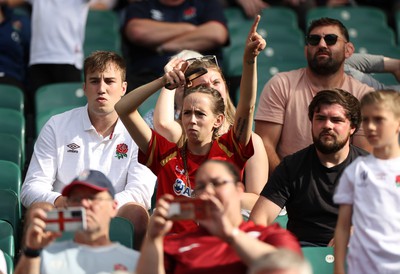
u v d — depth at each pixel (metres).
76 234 18.41
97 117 24.19
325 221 21.77
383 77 31.72
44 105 30.75
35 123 30.17
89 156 24.09
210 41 35.44
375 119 18.52
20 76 34.09
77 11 34.59
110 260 18.25
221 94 23.78
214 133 22.08
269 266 14.79
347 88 26.38
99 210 18.08
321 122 21.52
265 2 42.31
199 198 16.80
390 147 18.67
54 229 17.31
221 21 35.81
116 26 39.84
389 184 18.56
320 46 25.89
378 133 18.50
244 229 17.86
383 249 18.36
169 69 22.44
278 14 40.44
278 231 17.78
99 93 23.97
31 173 24.12
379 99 18.48
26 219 22.23
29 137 30.91
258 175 23.22
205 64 24.06
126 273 15.88
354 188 18.80
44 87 30.95
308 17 40.59
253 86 21.00
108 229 18.78
